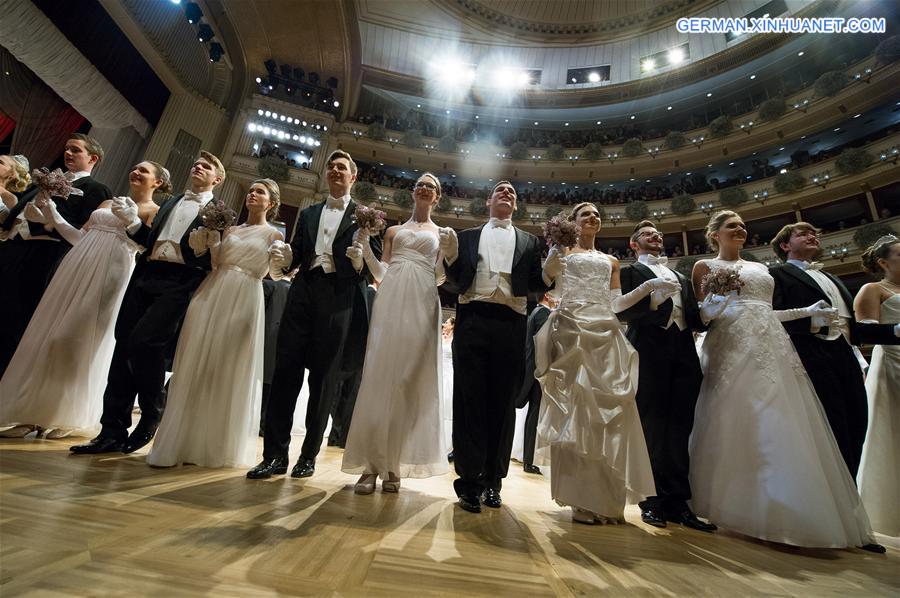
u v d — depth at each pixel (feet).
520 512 6.38
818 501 5.83
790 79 49.55
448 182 60.44
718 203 48.37
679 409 7.40
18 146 34.27
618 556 4.59
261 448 10.08
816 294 8.44
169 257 7.73
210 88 45.52
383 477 6.34
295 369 7.04
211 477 6.05
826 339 8.26
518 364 6.89
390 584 3.05
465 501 5.93
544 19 60.34
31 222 8.84
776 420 6.41
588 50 60.75
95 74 34.60
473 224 55.72
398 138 55.16
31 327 7.67
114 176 37.63
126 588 2.48
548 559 4.14
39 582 2.40
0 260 8.73
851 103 42.24
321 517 4.58
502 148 57.26
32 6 30.30
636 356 6.88
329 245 7.57
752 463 6.35
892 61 39.45
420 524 4.81
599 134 59.72
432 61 59.36
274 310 13.00
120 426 7.29
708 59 51.03
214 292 7.38
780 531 5.75
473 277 7.07
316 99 51.90
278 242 7.23
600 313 7.06
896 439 8.59
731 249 8.73
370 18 57.67
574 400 6.35
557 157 56.39
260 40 46.50
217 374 7.05
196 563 2.97
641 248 9.20
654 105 56.75
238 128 46.55
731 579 4.19
